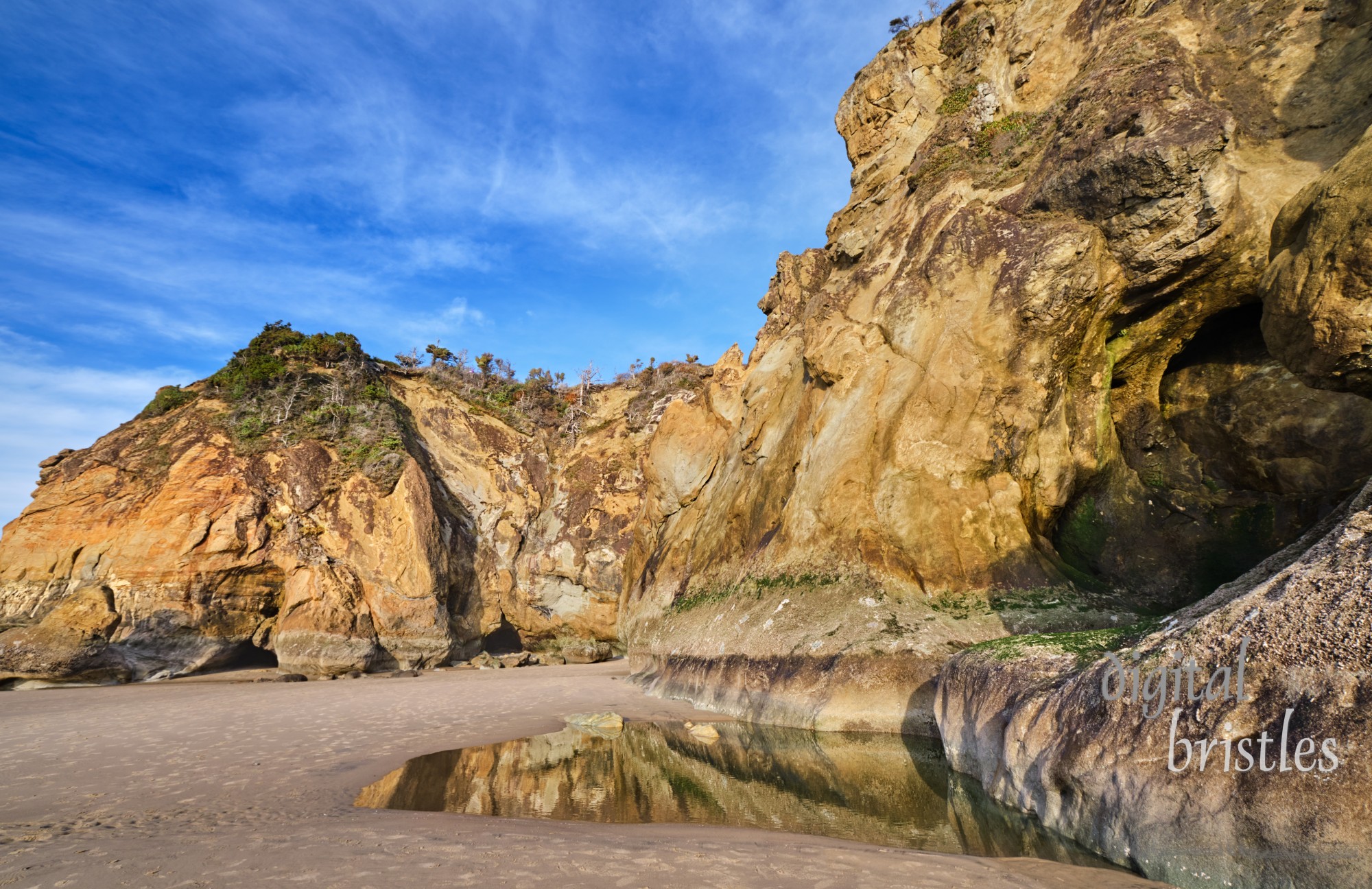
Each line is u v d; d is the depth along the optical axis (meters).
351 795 9.04
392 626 34.00
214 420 35.72
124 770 10.38
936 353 17.27
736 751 11.98
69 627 28.92
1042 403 16.08
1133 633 8.68
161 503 32.50
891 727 12.75
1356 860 4.51
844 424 18.73
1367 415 14.05
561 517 41.69
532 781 10.07
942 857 6.29
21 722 15.77
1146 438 17.30
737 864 5.82
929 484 16.20
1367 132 6.99
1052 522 16.81
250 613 33.50
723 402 30.48
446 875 5.14
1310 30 14.99
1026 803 7.79
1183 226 14.82
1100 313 16.11
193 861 5.40
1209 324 16.78
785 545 18.66
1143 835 5.95
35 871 5.12
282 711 17.14
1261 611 6.32
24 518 32.66
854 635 14.41
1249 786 5.35
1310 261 7.18
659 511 31.56
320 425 37.59
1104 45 17.95
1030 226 16.81
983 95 20.38
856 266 22.98
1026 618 13.75
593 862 5.66
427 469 41.47
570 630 39.34
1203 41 16.25
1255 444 15.35
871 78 24.20
